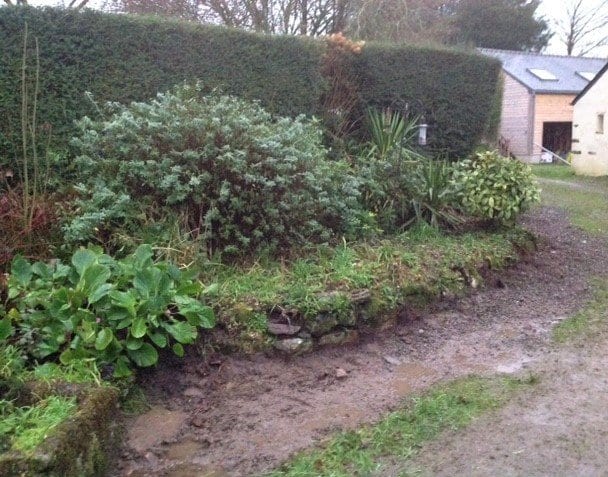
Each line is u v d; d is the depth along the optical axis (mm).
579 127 17562
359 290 4941
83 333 3691
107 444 3252
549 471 3199
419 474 3188
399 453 3398
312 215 5660
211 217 5020
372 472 3211
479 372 4461
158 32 6922
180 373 4109
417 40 16688
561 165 22594
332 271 5148
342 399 4043
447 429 3648
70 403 3160
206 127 5234
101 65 6637
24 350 3646
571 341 5008
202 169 5180
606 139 16594
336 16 14938
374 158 7254
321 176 5688
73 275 4082
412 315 5250
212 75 7273
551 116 25734
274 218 5246
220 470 3266
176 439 3553
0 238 4801
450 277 5684
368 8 15031
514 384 4246
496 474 3178
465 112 9422
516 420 3738
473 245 6395
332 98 8570
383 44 8945
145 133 5293
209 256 5066
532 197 6875
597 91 16797
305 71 7895
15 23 6191
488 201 6711
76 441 2896
